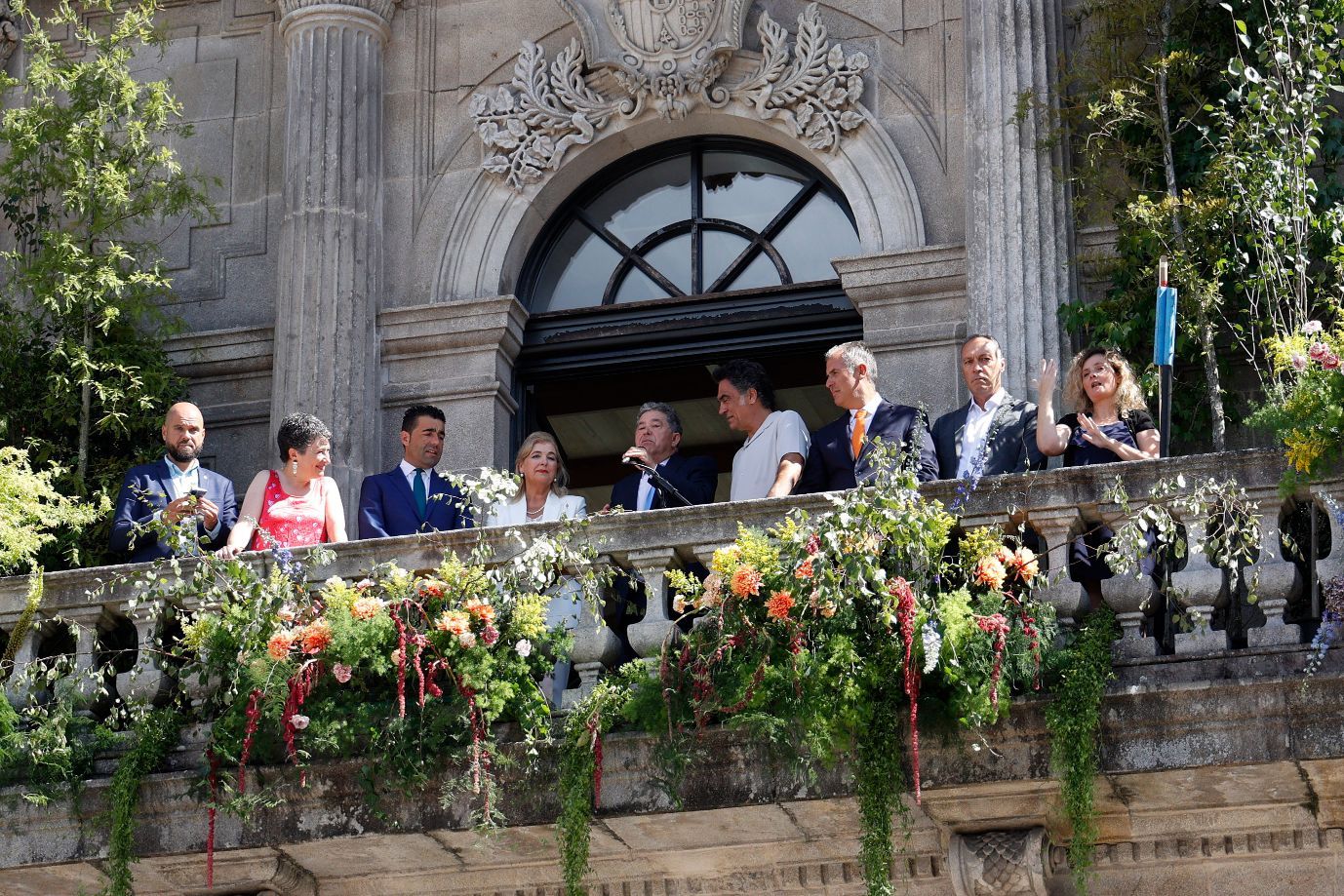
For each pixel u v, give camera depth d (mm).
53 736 11828
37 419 15438
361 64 16391
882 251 15164
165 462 13320
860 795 10797
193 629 11688
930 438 12055
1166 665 10805
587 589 11562
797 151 15805
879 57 15695
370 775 11391
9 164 15656
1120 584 10945
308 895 12289
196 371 16203
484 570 11922
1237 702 10602
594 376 16094
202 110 16984
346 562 12039
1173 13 14461
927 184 15320
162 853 11703
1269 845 11367
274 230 16562
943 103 15461
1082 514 11273
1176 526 10992
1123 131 14336
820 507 11516
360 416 15555
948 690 10875
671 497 12414
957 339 14773
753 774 11070
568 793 11180
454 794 11359
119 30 16062
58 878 12117
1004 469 11953
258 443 15977
